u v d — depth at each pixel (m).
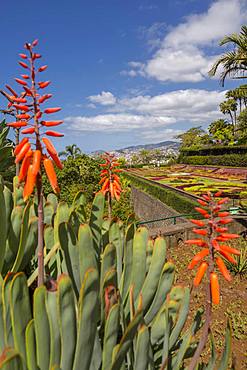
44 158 1.54
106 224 2.81
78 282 1.99
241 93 11.23
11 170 4.41
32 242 2.27
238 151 41.56
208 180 30.58
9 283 1.64
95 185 14.95
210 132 65.12
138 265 2.16
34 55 1.55
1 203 1.92
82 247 1.91
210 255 1.86
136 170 52.97
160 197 18.05
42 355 1.56
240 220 8.69
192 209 12.10
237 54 9.16
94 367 1.83
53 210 2.69
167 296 1.99
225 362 1.96
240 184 25.03
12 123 1.51
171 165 59.19
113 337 1.68
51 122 1.55
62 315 1.56
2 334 1.65
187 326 4.34
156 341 2.13
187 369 1.97
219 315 4.58
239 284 5.51
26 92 1.55
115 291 1.88
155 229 7.64
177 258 6.85
